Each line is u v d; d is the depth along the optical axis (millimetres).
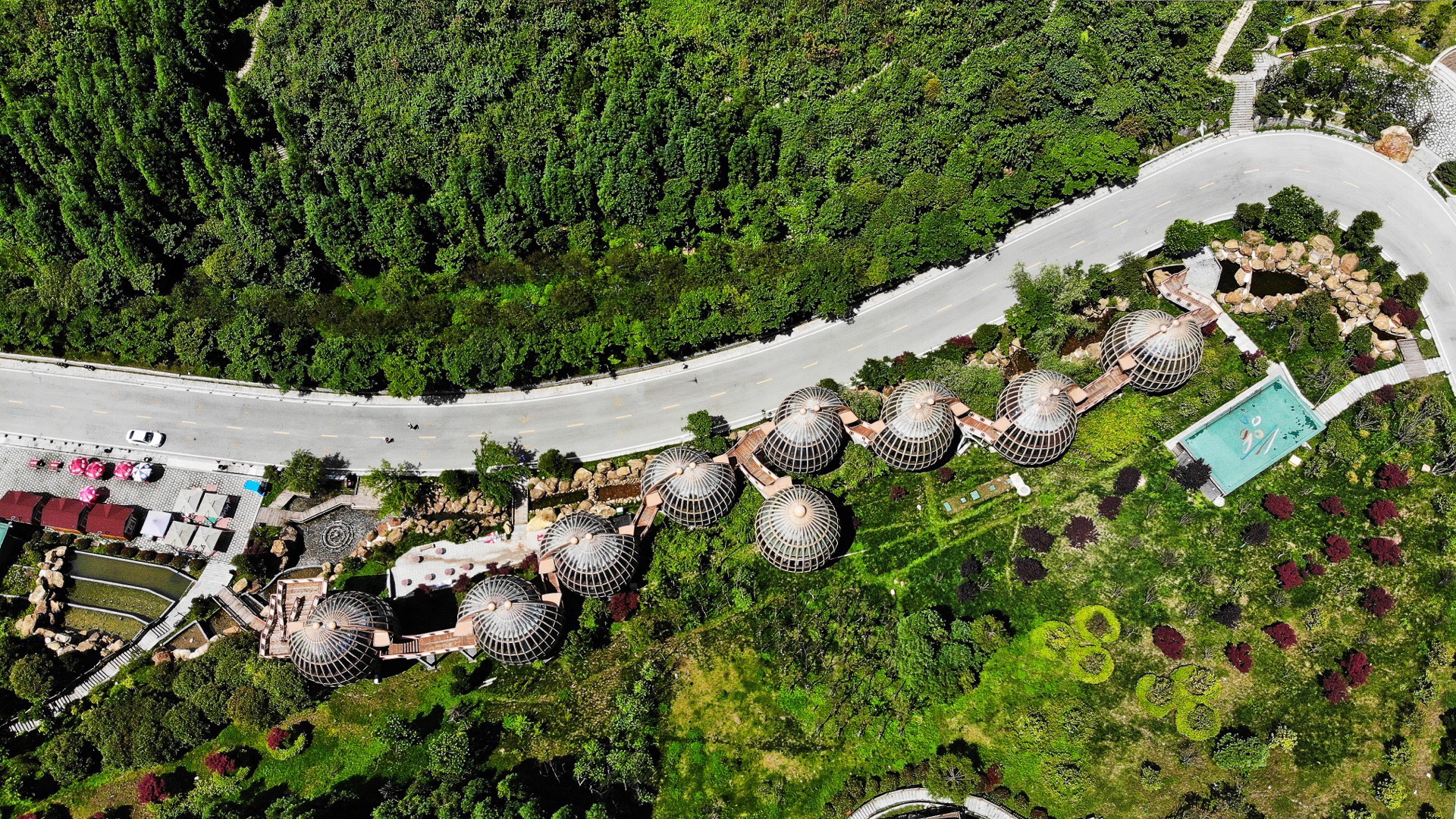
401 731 149000
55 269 186375
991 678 151750
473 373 178625
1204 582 156875
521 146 195125
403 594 164375
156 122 191625
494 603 146750
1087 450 168500
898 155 194625
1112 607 156375
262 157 196000
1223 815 140125
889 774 146250
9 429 181375
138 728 150250
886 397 170500
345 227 185875
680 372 183750
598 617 156500
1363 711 146625
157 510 173750
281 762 150375
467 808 138875
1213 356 176875
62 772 149125
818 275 179625
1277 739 143750
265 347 179125
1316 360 175500
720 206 193875
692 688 153500
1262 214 188250
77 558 169625
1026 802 143250
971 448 171000
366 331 183250
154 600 166625
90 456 178875
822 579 161000
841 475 168750
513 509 171125
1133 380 168000
